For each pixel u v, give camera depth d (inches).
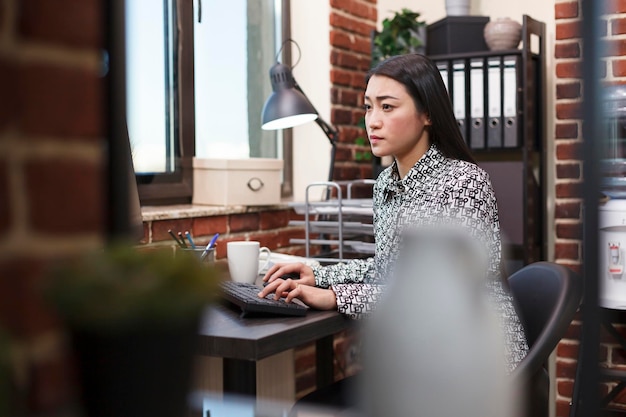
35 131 10.1
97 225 10.5
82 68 10.3
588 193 11.8
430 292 9.1
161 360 9.5
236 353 52.1
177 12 109.6
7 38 9.9
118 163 10.7
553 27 127.2
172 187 107.5
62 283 9.2
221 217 105.7
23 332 9.2
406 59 73.7
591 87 11.6
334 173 129.7
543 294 67.8
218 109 120.1
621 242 92.2
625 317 68.5
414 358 9.0
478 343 9.0
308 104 105.6
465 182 68.5
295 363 113.3
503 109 120.1
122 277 9.2
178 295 9.3
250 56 126.3
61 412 9.2
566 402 109.5
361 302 62.3
